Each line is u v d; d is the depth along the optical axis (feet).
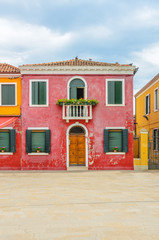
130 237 18.21
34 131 59.57
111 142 59.88
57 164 59.11
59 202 28.60
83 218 22.68
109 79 60.08
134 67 59.82
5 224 21.27
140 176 50.03
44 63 63.62
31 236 18.56
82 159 60.49
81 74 59.98
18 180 45.24
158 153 64.28
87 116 58.13
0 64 66.85
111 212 24.53
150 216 23.25
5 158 59.06
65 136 59.41
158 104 71.61
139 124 92.53
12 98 60.18
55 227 20.42
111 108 59.88
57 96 59.77
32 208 26.11
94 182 42.80
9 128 59.31
